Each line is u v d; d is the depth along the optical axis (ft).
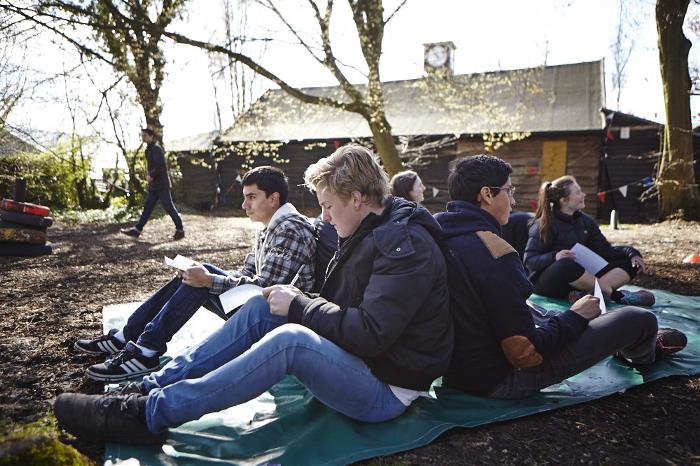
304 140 59.62
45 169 50.39
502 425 7.29
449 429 7.00
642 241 29.68
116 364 8.55
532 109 53.93
